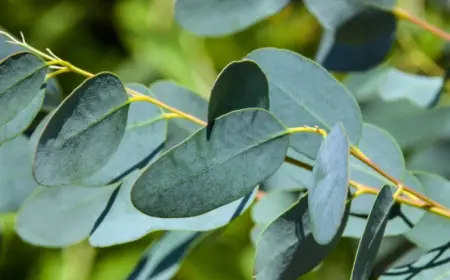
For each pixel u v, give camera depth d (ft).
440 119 3.23
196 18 2.81
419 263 2.60
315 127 2.51
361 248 2.41
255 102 2.50
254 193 2.54
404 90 3.03
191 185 2.45
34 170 2.44
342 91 2.62
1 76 2.50
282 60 2.62
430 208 2.56
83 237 2.68
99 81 2.47
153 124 2.60
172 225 2.55
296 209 2.48
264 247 2.49
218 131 2.46
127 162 2.58
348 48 2.98
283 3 2.80
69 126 2.46
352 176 2.68
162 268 2.63
